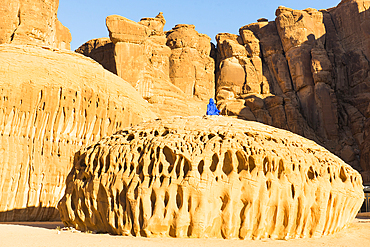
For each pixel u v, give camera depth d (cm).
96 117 2802
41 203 2464
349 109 5416
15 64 2458
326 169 1444
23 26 3822
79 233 1360
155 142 1377
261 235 1289
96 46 5425
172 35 5788
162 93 4709
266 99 5594
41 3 4034
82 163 1552
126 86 3100
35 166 2464
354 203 1584
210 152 1325
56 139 2586
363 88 5425
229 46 5975
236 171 1323
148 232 1261
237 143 1348
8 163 2352
